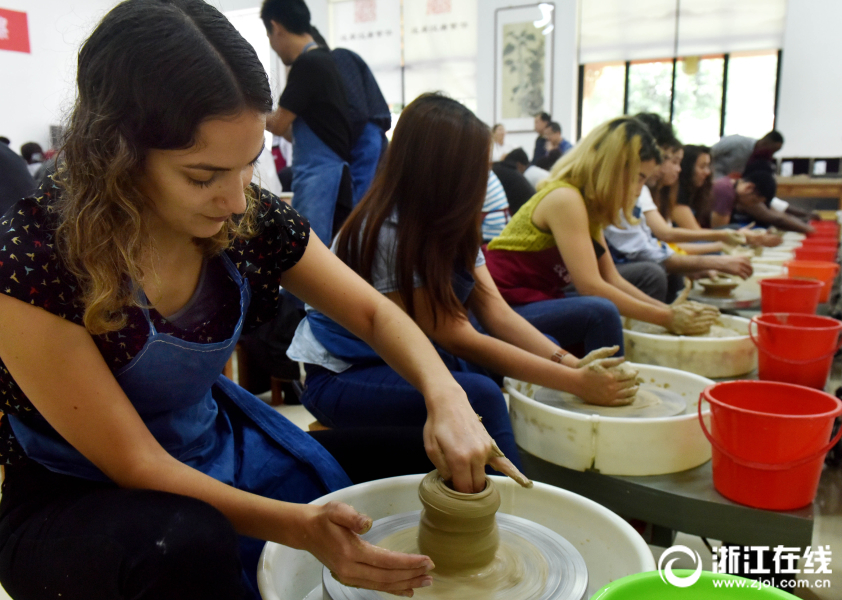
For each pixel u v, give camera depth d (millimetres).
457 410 910
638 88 7625
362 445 1176
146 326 807
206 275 887
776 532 1054
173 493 745
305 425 2281
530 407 1278
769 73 7219
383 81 8312
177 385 866
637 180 1954
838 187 5949
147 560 668
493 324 1576
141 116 656
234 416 1124
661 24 7391
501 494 1059
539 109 7680
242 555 987
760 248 3412
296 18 2639
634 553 854
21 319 720
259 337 2393
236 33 705
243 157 702
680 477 1181
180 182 699
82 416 753
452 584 815
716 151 4855
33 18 6410
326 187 2535
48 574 720
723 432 1088
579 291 1944
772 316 1740
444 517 810
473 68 7906
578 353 1927
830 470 1718
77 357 748
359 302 1045
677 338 1727
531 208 2023
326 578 827
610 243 2777
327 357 1421
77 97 705
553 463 1252
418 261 1325
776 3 7012
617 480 1175
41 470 860
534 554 874
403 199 1335
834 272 2486
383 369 1367
